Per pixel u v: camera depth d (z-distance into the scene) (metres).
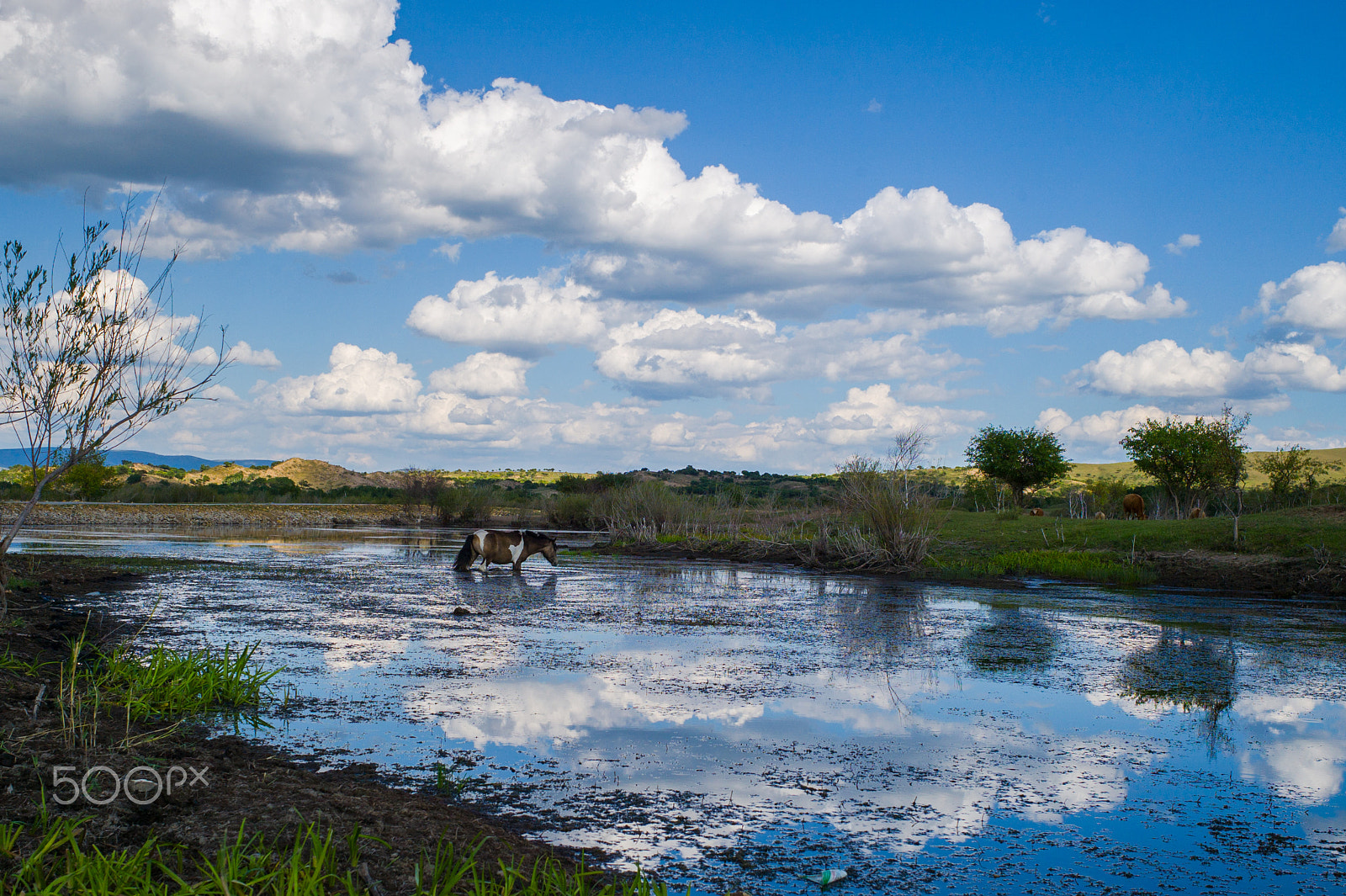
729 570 23.97
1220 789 6.07
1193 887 4.57
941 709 8.21
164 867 3.74
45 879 3.68
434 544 34.19
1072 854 4.96
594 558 28.22
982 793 5.93
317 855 3.97
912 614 15.03
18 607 11.70
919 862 4.79
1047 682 9.49
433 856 4.36
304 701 8.00
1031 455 43.69
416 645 10.98
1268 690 9.25
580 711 7.85
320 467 111.31
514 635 11.98
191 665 8.01
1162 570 20.86
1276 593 18.56
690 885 4.34
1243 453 36.62
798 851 4.90
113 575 17.73
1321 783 6.21
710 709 8.02
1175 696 8.91
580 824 5.20
